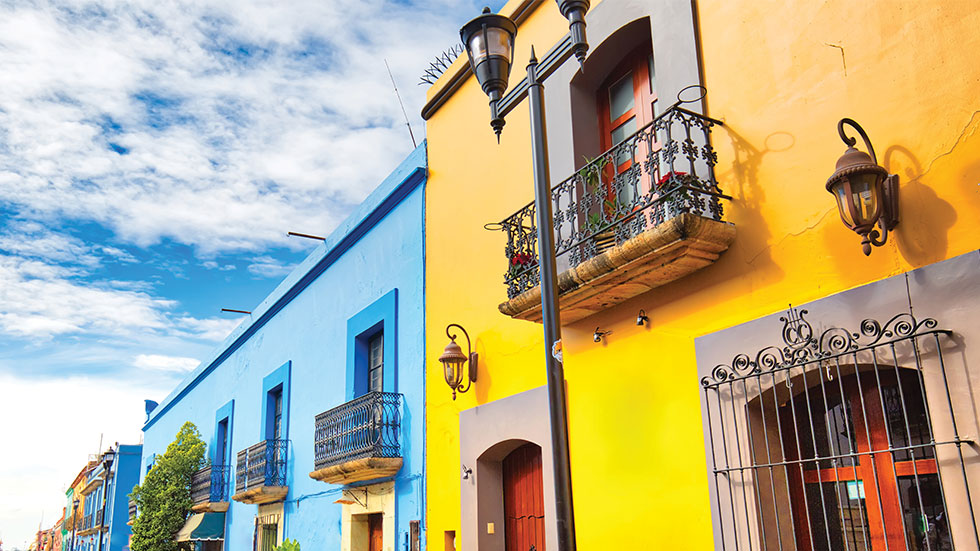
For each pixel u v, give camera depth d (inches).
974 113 160.4
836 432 185.8
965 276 155.0
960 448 150.2
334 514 424.5
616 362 240.1
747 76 211.6
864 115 181.0
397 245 396.2
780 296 193.0
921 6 173.2
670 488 214.1
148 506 672.4
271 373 568.7
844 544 179.9
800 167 193.8
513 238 273.4
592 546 238.2
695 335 213.9
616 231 223.3
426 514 333.1
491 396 302.7
